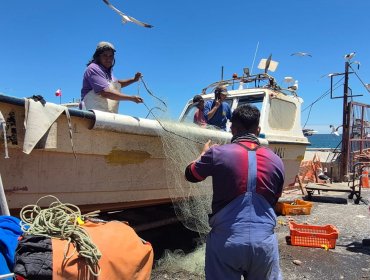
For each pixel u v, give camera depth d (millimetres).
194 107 7312
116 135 4148
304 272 4633
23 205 3561
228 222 2545
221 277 2570
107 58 4555
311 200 9906
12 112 3348
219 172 2625
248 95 7363
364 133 15180
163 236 6008
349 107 13648
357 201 9516
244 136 2783
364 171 13195
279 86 7863
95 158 4039
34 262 2271
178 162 4648
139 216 5305
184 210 4961
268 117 7109
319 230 5953
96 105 4488
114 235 2789
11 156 3424
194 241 5605
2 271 2273
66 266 2352
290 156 7859
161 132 4473
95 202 4145
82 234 2561
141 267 2809
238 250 2492
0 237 2389
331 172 14023
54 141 3570
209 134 5078
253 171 2598
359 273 4629
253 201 2566
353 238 6164
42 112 3418
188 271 4461
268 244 2520
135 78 4625
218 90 6336
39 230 2516
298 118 8219
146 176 4590
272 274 2586
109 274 2559
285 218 7613
